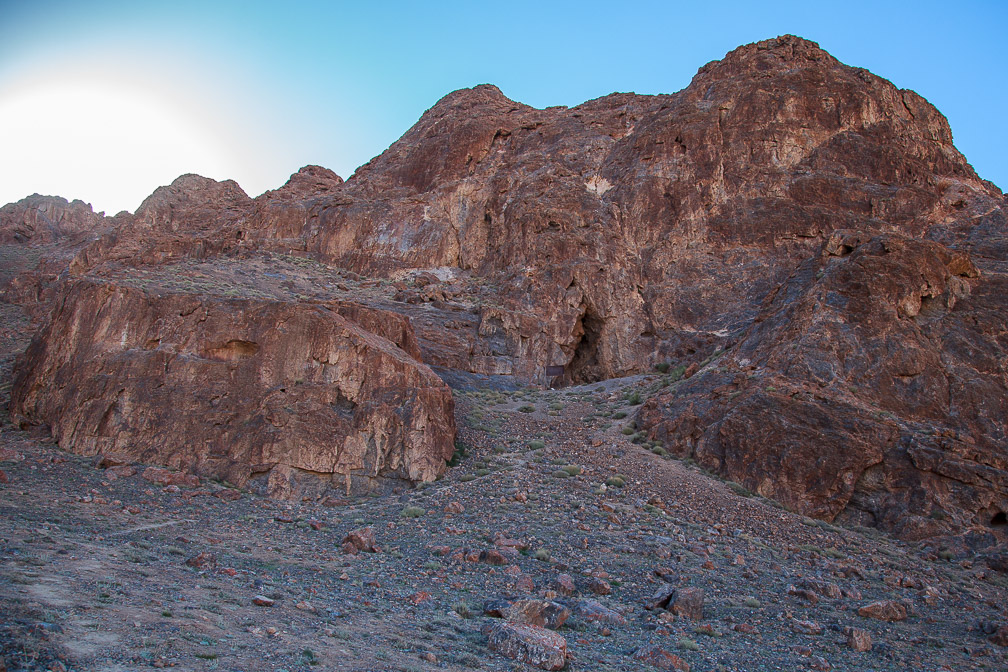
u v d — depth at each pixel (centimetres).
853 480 2348
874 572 1862
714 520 2155
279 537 1738
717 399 2795
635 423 3055
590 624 1241
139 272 4509
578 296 4766
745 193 5181
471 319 4706
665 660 1045
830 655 1213
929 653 1275
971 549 2064
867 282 2916
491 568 1572
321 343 2500
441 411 2570
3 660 654
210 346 2492
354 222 6106
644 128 5916
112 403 2355
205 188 8588
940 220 5003
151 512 1841
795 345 2841
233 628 904
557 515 2048
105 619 841
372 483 2302
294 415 2348
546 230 5184
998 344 2762
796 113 5541
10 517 1512
